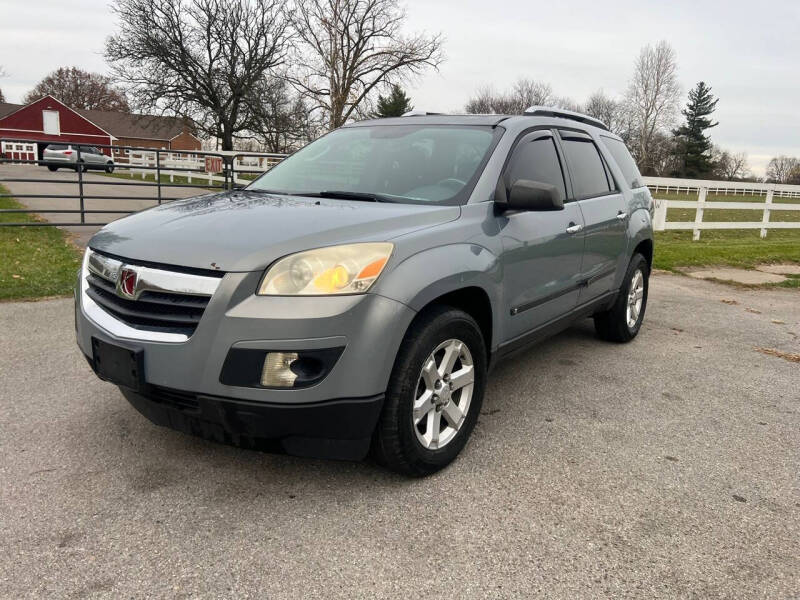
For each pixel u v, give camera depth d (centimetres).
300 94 3256
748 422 376
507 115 405
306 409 243
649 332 591
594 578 225
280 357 239
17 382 391
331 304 242
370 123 427
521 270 341
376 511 262
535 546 242
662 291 812
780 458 328
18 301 584
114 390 382
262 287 242
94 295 286
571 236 394
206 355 241
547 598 213
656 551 242
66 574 217
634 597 215
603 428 359
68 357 438
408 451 276
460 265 286
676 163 7725
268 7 3628
